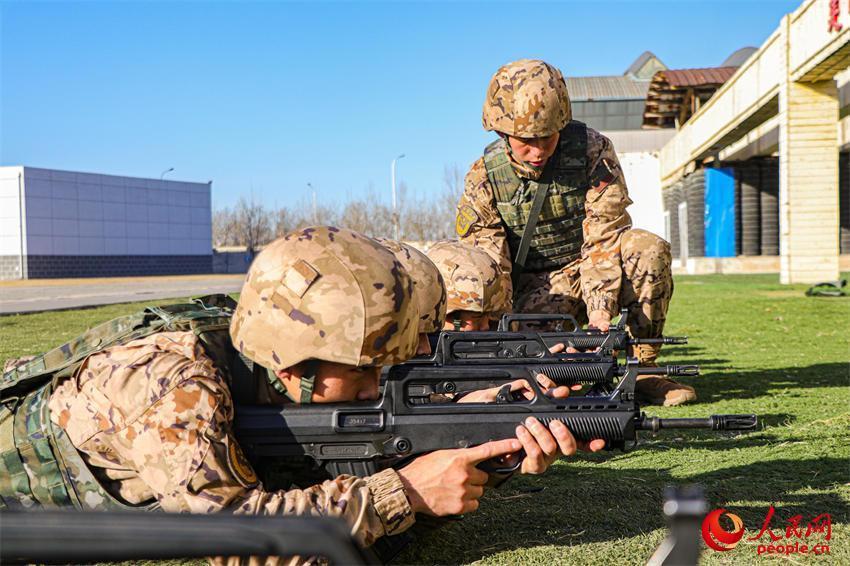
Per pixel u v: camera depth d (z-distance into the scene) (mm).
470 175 5734
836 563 2430
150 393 2105
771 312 12312
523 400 2570
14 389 2391
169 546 888
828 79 18406
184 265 55625
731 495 3105
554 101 5086
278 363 2189
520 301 6016
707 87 31938
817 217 18891
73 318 13562
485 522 2885
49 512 894
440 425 2338
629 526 2797
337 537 901
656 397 5250
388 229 57281
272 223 73125
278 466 2438
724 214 30828
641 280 5426
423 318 3869
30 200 46875
